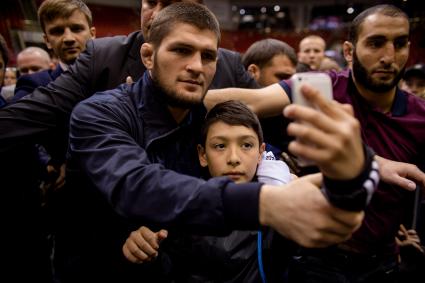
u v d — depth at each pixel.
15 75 3.05
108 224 0.89
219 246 0.82
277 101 1.10
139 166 0.61
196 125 0.91
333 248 1.16
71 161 0.87
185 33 0.71
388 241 1.19
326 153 0.41
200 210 0.53
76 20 1.63
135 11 9.63
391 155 1.16
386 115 1.16
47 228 1.34
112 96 0.82
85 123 0.72
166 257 0.86
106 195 0.60
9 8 6.20
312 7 11.50
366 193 0.44
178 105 0.76
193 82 0.73
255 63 1.83
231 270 0.82
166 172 0.60
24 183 1.17
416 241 1.39
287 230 0.50
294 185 0.51
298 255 1.10
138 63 1.12
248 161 0.87
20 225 1.18
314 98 0.42
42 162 1.34
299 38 11.01
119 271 0.90
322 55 3.41
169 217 0.55
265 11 12.00
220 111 0.89
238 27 12.12
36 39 6.26
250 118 0.89
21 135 0.91
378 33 1.07
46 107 0.95
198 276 0.84
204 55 0.75
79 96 1.03
